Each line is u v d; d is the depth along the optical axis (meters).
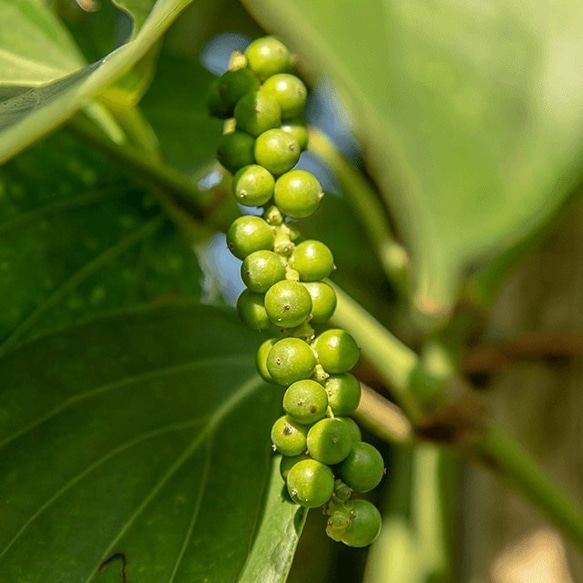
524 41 0.21
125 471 0.25
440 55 0.20
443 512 0.34
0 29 0.28
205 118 0.31
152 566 0.24
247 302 0.23
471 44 0.20
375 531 0.22
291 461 0.22
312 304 0.23
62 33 0.28
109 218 0.30
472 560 0.33
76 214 0.30
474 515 0.33
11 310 0.29
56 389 0.26
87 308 0.29
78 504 0.25
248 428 0.26
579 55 0.21
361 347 0.27
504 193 0.20
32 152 0.30
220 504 0.25
